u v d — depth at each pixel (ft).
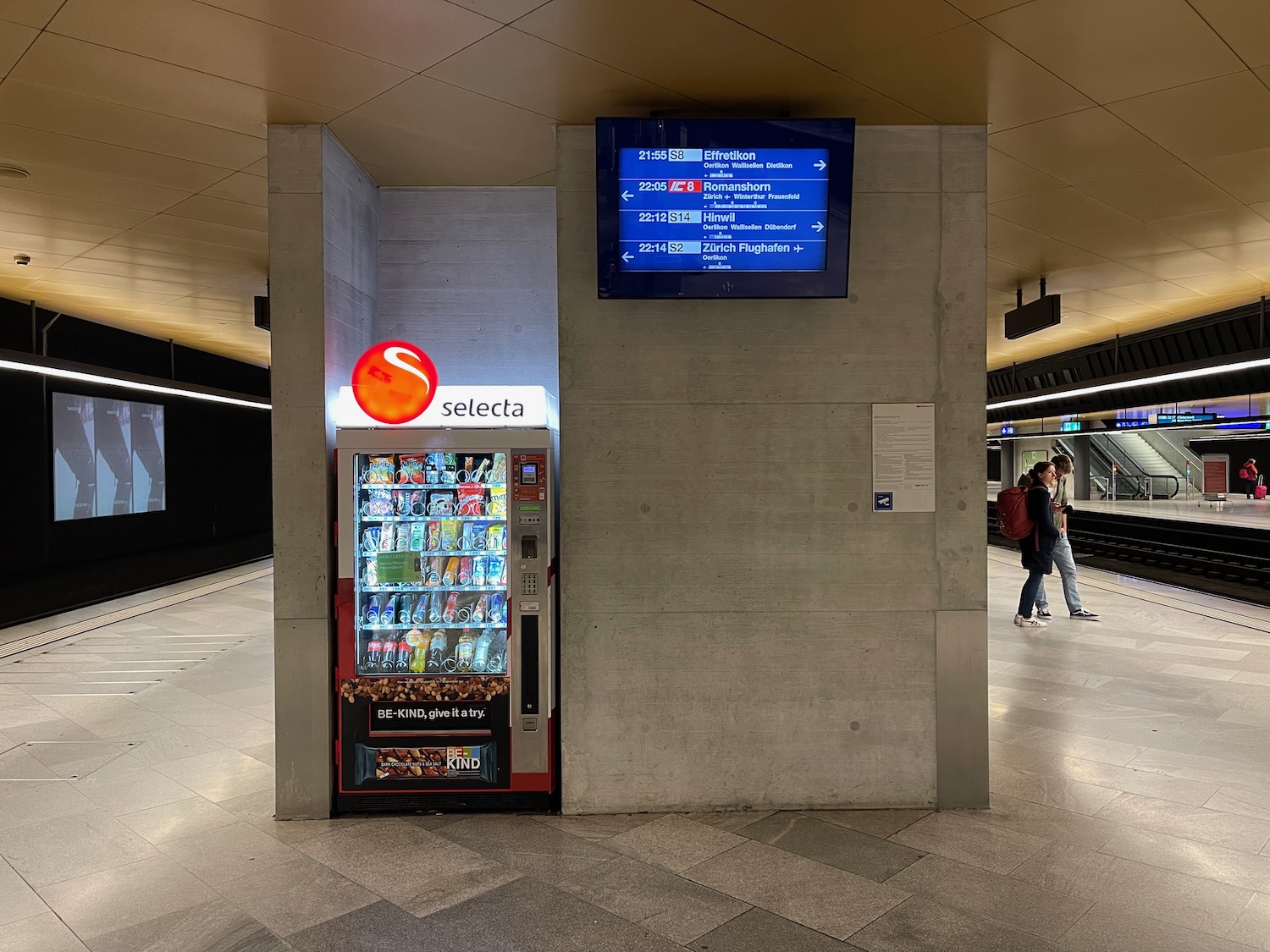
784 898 10.40
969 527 13.41
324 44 10.61
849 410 13.35
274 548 13.12
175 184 16.44
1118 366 40.81
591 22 10.09
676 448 13.28
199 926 9.82
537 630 13.16
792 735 13.30
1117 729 16.89
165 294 28.43
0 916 10.06
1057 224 19.52
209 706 19.42
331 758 13.28
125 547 41.11
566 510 13.23
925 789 13.32
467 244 16.69
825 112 12.94
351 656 13.11
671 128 12.50
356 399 13.15
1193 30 10.27
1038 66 11.32
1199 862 11.25
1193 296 28.99
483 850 11.84
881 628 13.35
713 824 12.74
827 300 13.33
